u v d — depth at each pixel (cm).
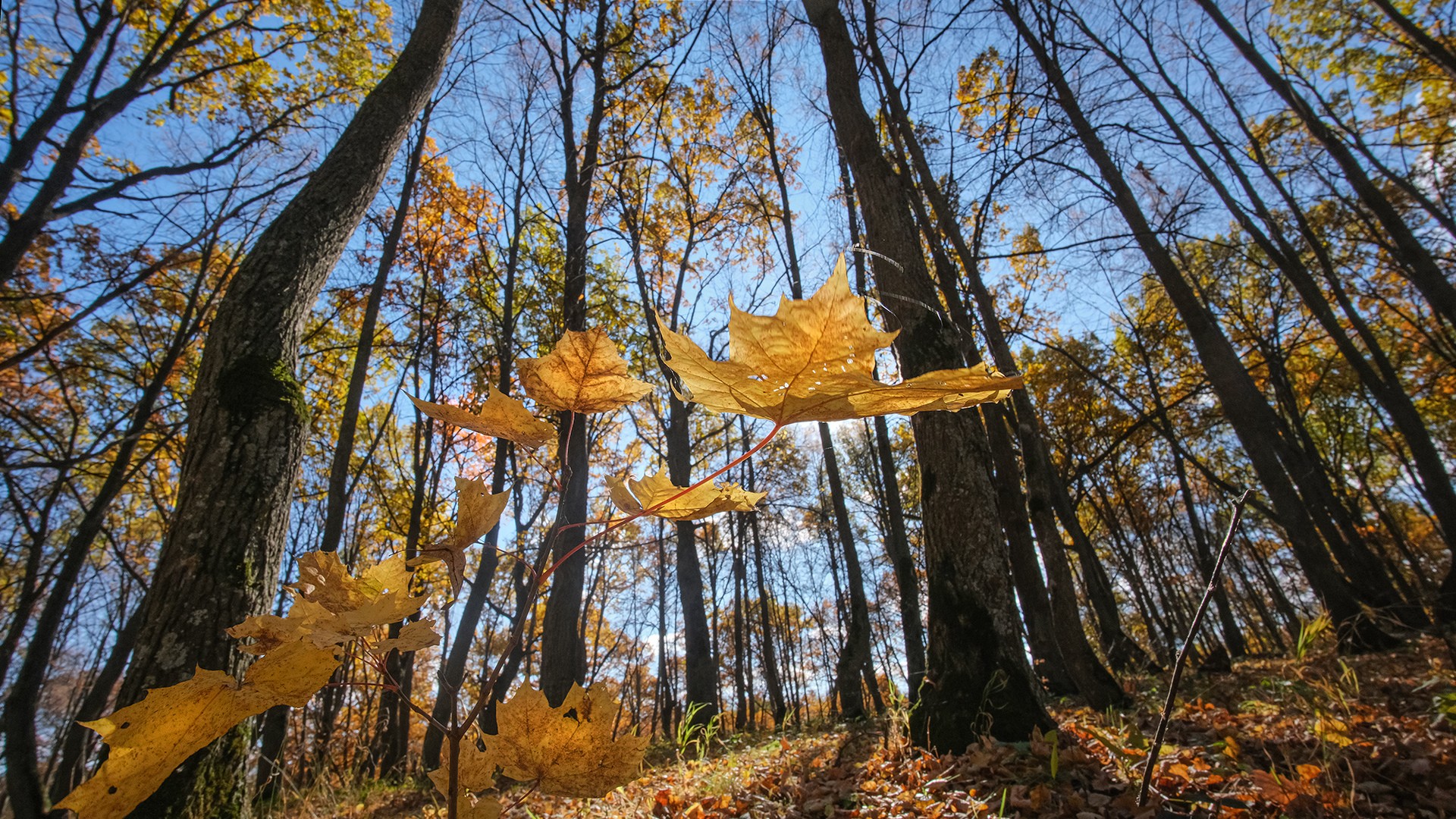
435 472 1510
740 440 1838
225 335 362
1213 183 984
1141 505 2391
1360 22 1152
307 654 50
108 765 43
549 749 63
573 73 1056
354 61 977
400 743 1016
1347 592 722
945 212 711
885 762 419
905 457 1984
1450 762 253
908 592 865
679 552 1223
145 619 314
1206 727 376
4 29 714
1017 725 385
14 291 834
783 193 1066
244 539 330
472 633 767
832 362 52
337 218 412
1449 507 815
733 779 438
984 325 664
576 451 764
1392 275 1412
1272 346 1480
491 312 1266
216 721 47
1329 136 914
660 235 1295
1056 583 570
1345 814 236
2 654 672
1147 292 1520
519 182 1211
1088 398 1756
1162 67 1054
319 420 1434
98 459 902
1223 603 1694
